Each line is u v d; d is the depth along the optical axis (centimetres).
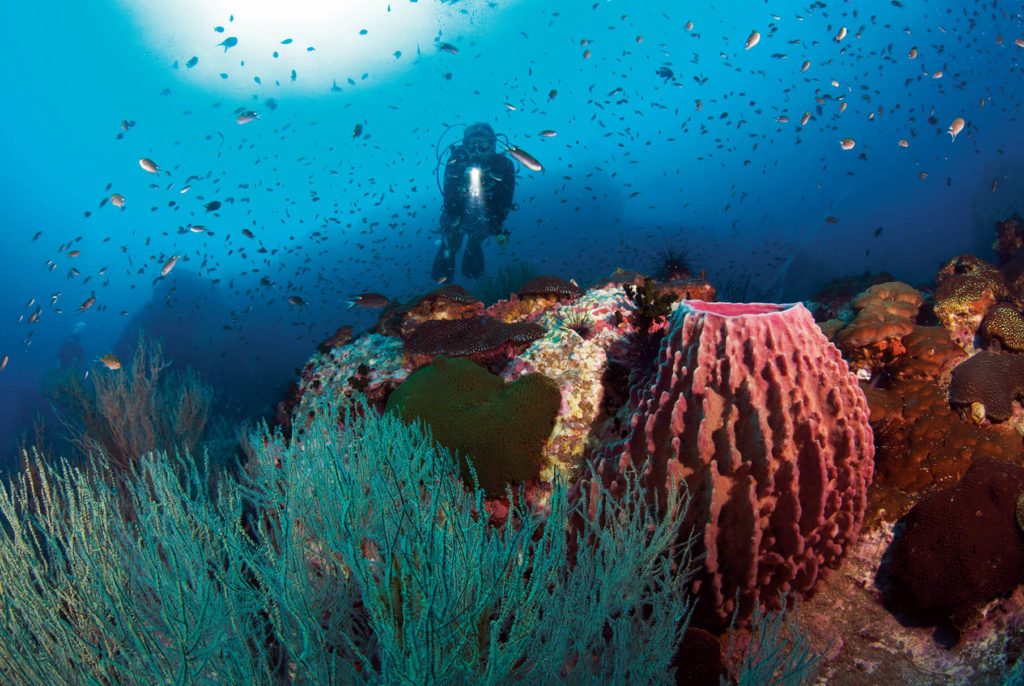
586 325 420
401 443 283
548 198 3497
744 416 273
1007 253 639
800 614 296
